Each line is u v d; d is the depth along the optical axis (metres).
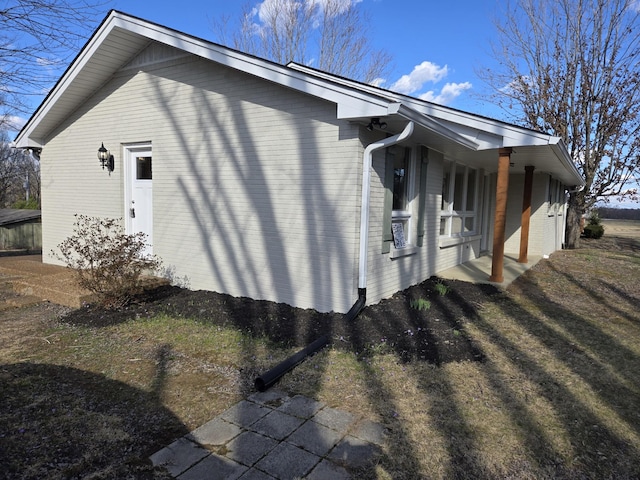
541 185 11.61
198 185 6.29
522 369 3.92
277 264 5.67
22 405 3.08
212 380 3.57
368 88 7.00
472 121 6.38
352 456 2.53
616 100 14.55
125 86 6.96
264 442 2.66
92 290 5.55
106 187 7.38
